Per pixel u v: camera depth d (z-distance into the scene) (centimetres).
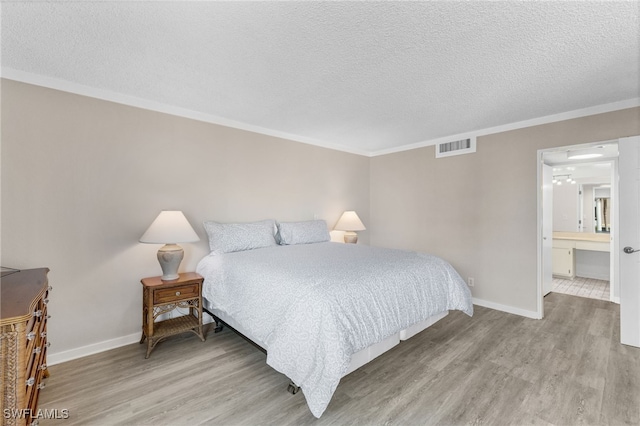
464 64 208
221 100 279
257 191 363
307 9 149
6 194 214
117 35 174
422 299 233
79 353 242
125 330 266
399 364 229
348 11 151
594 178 555
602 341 269
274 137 380
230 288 245
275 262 250
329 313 167
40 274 193
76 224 242
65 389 195
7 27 165
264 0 142
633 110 271
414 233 450
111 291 259
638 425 162
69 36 175
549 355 243
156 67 214
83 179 245
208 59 202
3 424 112
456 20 158
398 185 472
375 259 262
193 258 310
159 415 170
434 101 279
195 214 311
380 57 198
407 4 146
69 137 239
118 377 210
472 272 385
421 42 180
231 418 168
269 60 203
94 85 246
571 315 340
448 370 220
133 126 271
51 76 229
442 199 415
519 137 343
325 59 201
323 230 396
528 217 337
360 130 380
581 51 190
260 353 247
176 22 161
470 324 313
